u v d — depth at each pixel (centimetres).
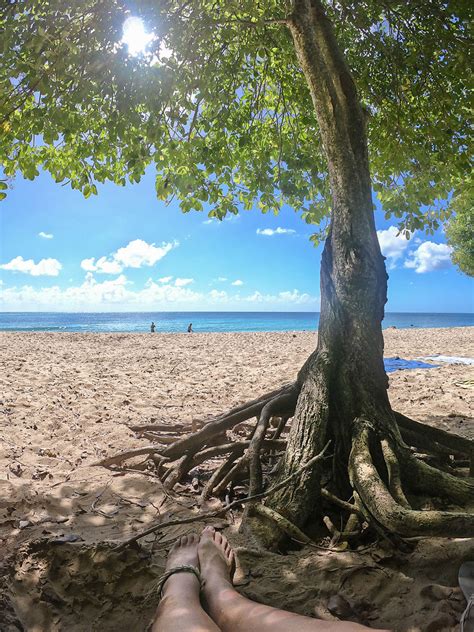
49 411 662
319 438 332
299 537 284
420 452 421
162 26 384
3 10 359
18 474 428
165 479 402
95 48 406
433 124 605
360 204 369
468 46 489
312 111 635
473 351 1730
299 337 2927
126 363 1338
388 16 519
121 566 264
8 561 270
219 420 412
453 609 223
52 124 464
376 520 279
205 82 476
